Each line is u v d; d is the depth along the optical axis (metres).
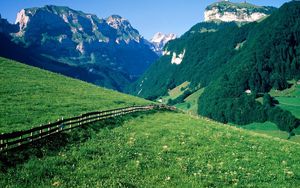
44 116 47.66
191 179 27.55
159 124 55.84
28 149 28.00
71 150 30.91
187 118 71.56
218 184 27.41
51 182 22.83
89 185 23.22
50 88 76.44
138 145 36.84
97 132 41.12
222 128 60.69
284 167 35.81
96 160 29.06
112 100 79.56
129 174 26.62
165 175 27.67
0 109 47.56
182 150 36.97
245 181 29.17
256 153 40.81
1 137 26.03
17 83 72.81
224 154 37.97
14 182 21.91
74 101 66.81
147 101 98.50
